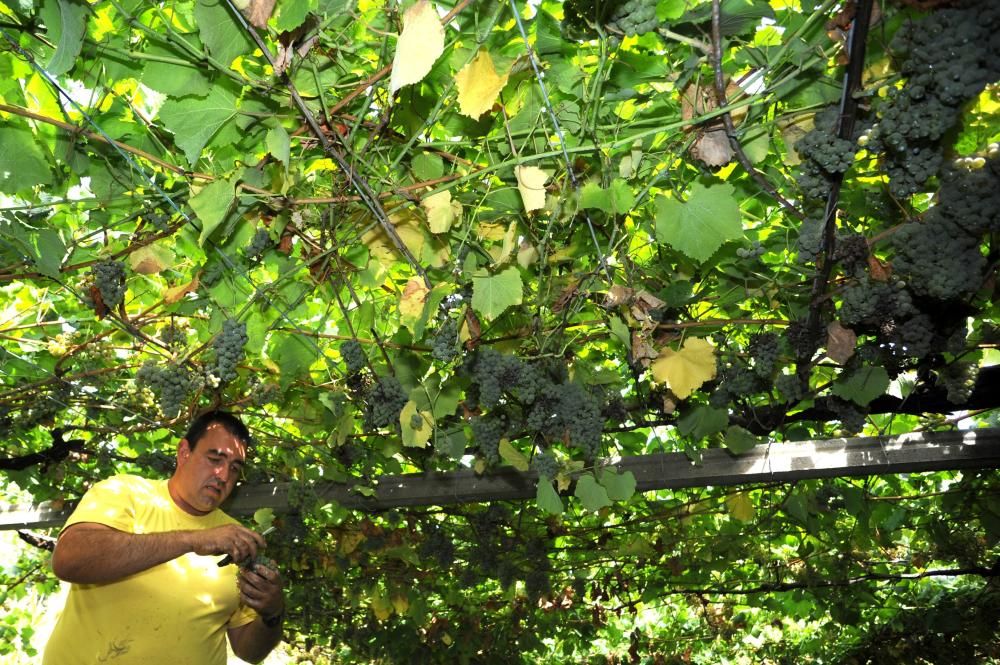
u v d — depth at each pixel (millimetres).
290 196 2711
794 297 3281
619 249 3037
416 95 2443
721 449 4562
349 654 9562
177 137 2359
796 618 7855
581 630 8273
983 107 2176
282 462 5617
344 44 2291
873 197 2693
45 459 5352
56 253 2977
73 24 2082
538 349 3494
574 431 3678
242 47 2197
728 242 3029
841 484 5547
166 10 2236
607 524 6770
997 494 5527
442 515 6852
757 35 2320
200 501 3080
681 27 2250
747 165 2447
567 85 2402
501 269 2943
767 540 6695
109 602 2809
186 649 2881
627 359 3826
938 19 1955
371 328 3584
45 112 2514
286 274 3049
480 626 8266
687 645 9578
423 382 3748
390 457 5289
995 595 6570
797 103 2367
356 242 3012
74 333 4262
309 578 7488
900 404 4020
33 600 9242
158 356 4250
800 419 4250
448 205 2635
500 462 5062
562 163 2604
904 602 7141
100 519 2791
